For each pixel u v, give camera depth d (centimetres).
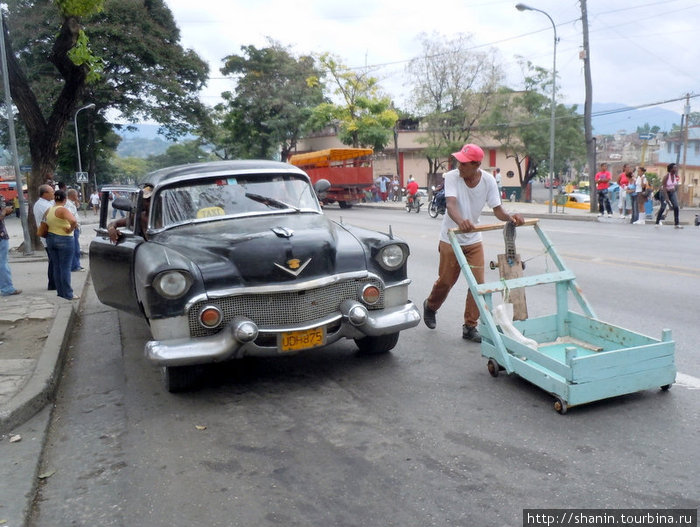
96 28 3494
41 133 1405
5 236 890
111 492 339
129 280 548
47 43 3541
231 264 457
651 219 2022
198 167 593
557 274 510
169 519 308
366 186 3191
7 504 323
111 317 782
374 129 3947
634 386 418
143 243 522
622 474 329
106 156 5647
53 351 574
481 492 318
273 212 565
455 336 616
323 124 4253
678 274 894
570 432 381
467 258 571
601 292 789
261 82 5003
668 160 5453
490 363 490
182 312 443
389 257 504
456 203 538
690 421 389
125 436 411
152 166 12681
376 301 497
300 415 432
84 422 441
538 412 414
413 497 317
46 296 883
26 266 1252
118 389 508
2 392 471
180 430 416
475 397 447
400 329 498
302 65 5038
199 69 3934
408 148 4938
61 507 326
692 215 2634
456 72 4128
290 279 460
